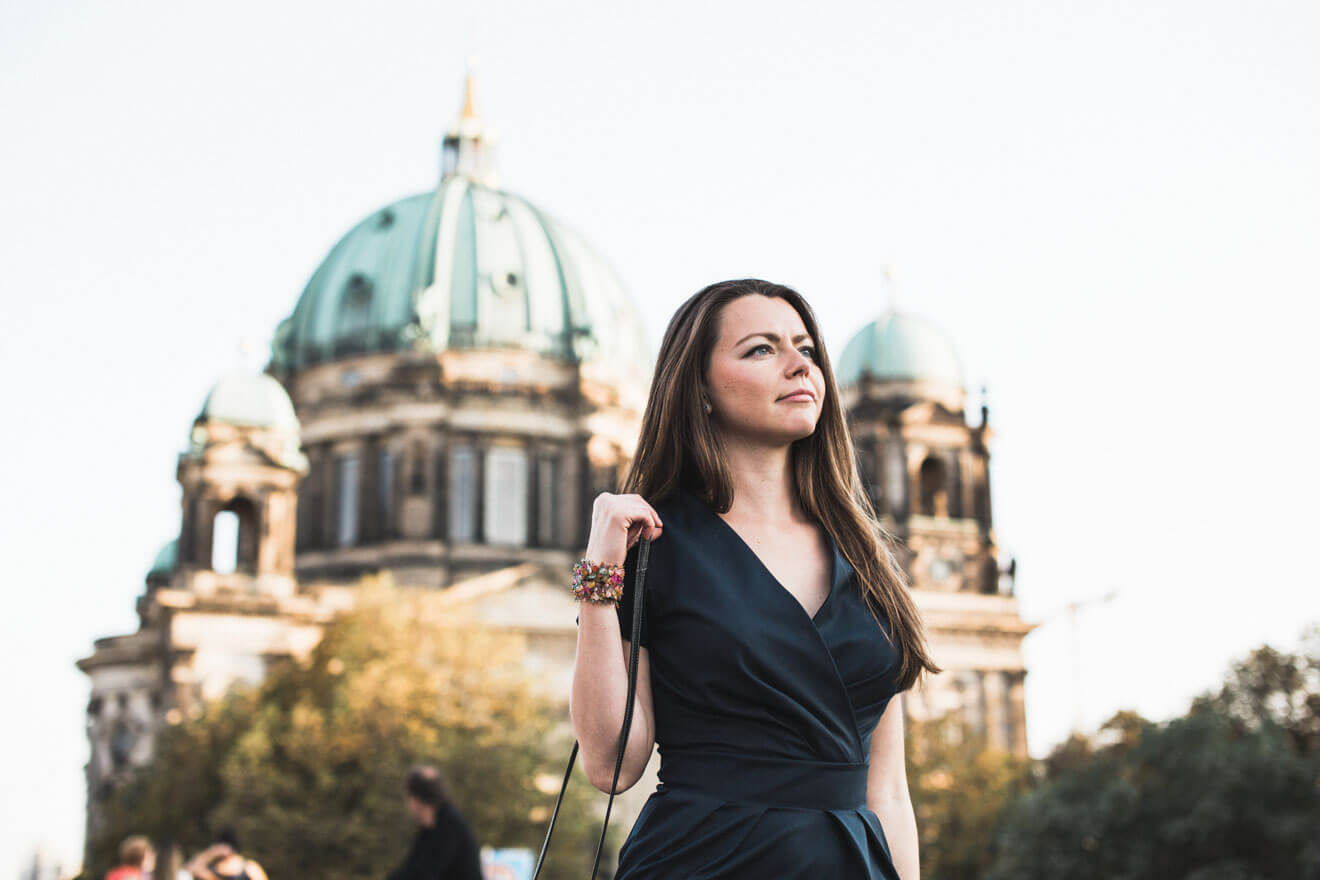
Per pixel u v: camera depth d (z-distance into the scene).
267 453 103.69
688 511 4.46
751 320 4.57
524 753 80.12
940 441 110.62
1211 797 58.03
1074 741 88.12
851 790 4.17
